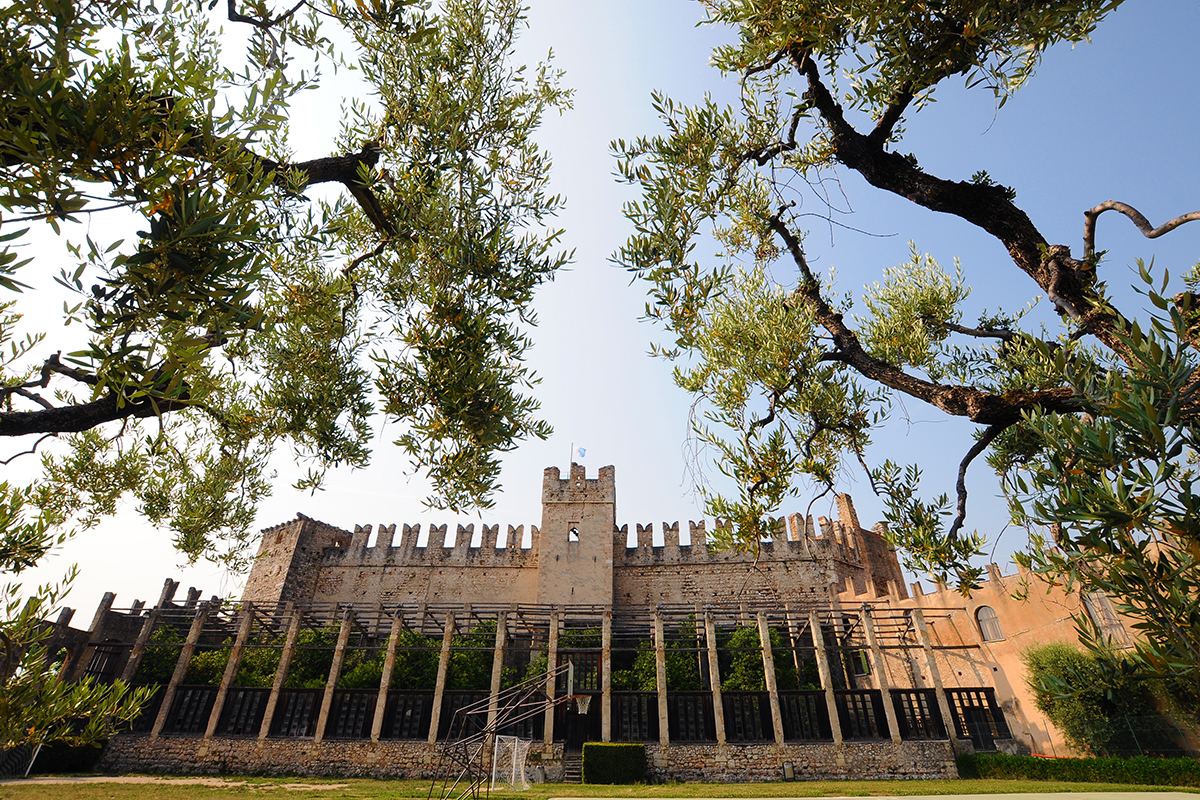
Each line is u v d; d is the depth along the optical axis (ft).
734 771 86.38
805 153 22.56
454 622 103.50
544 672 101.86
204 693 98.89
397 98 22.85
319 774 87.92
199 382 14.01
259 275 12.53
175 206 11.17
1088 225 15.79
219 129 12.73
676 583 146.20
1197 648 11.23
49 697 21.30
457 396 20.95
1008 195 16.96
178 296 11.68
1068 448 12.96
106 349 11.86
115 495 38.24
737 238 25.94
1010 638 89.71
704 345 26.48
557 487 152.97
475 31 24.53
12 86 10.44
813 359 23.79
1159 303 11.30
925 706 96.02
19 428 12.82
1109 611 70.13
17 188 10.62
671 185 21.59
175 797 61.31
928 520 21.54
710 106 22.20
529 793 68.85
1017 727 86.07
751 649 101.50
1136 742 66.03
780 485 24.66
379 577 153.07
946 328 30.37
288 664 100.68
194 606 116.47
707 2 20.52
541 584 139.44
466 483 22.49
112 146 10.91
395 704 97.45
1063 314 16.01
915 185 17.47
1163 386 11.25
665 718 92.48
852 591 131.64
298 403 27.45
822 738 91.30
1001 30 15.05
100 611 105.19
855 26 16.11
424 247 21.38
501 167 25.58
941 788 62.49
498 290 22.41
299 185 17.11
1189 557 11.35
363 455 28.78
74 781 72.95
